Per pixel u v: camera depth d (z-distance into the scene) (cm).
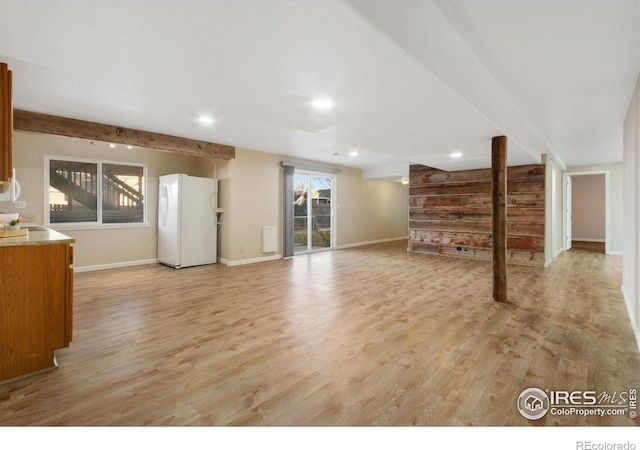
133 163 570
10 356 199
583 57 228
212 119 377
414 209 753
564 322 300
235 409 172
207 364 221
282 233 665
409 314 323
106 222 546
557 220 702
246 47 181
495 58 229
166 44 178
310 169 723
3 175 209
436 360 228
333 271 533
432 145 415
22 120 344
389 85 227
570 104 323
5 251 198
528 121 382
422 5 158
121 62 200
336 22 154
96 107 331
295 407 175
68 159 500
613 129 418
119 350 241
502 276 365
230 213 578
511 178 594
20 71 246
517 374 209
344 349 245
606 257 672
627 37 201
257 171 616
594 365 220
